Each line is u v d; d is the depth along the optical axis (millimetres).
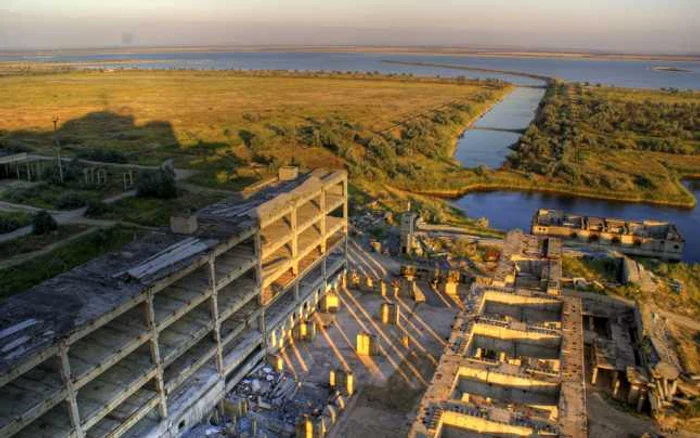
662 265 73000
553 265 53188
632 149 144000
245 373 49062
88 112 186250
